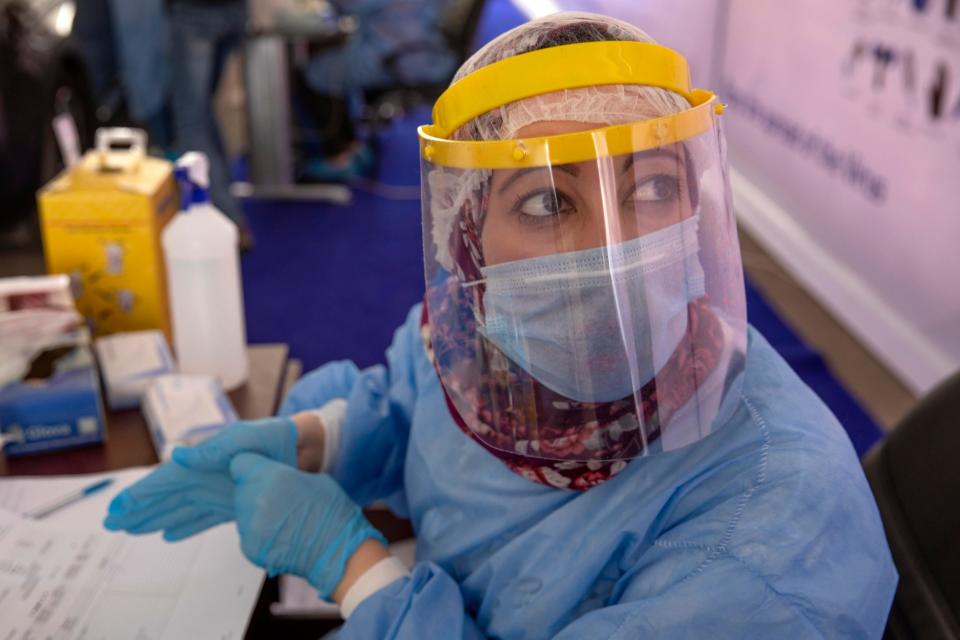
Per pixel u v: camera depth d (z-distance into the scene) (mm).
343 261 3510
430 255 822
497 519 839
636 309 701
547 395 744
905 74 2623
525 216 706
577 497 792
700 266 731
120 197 1180
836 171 3096
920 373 2572
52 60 3092
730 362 751
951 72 2391
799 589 654
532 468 788
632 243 694
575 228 697
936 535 811
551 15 780
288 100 4090
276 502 847
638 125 679
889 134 2736
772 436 747
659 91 729
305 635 1149
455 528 876
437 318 825
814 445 741
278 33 3498
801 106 3355
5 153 3012
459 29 3926
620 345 708
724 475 744
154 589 864
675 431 739
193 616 834
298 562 848
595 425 742
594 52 708
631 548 756
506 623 799
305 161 4309
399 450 1087
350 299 3205
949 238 2428
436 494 908
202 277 1166
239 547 929
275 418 992
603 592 778
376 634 788
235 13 3129
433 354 844
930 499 832
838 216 3100
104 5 3141
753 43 3789
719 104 768
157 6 2916
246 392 1224
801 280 3357
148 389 1104
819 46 3191
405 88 4047
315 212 3992
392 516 1191
